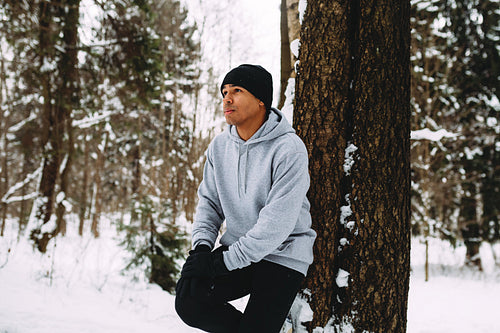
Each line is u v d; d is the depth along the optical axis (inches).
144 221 217.2
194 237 66.1
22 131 359.3
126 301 164.7
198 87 631.8
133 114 456.4
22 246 265.1
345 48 83.7
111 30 299.6
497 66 379.9
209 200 71.0
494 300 250.8
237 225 65.7
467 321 192.2
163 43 622.8
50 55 283.3
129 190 765.9
